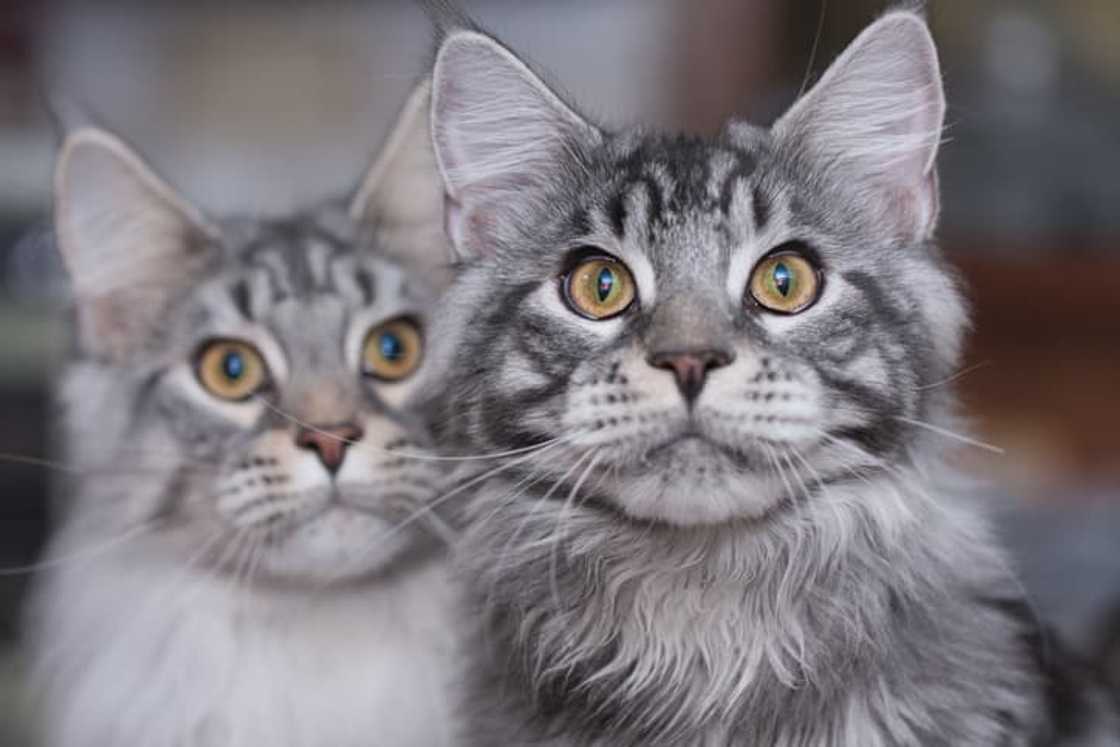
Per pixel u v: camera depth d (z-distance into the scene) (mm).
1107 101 974
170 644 636
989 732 512
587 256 532
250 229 678
